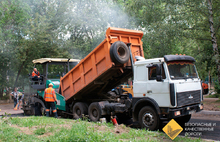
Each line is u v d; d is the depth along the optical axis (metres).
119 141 5.06
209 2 13.73
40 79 11.88
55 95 10.28
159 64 6.84
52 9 23.72
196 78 7.62
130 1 22.98
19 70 21.86
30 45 20.47
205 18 14.83
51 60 11.44
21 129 6.34
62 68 11.96
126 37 8.88
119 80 9.76
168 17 15.76
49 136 5.46
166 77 6.80
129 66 8.64
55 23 23.53
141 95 7.51
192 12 14.58
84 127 6.35
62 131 5.93
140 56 8.45
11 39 20.56
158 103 6.95
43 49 21.45
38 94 12.33
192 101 7.20
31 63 21.80
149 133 6.20
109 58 8.08
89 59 9.16
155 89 7.05
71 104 10.65
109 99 9.85
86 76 9.44
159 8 16.11
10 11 20.42
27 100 13.14
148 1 16.62
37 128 6.30
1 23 19.27
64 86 10.79
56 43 22.06
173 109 6.67
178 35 14.30
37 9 24.86
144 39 16.44
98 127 6.86
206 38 15.17
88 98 10.72
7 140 4.99
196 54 15.62
